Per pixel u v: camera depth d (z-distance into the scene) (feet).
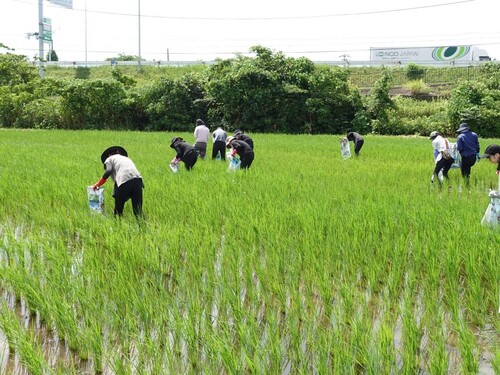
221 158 49.11
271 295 17.85
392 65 151.23
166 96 116.78
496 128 105.81
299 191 32.32
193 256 19.86
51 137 80.38
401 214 25.72
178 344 14.17
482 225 22.90
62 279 17.51
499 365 12.59
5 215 27.66
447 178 39.40
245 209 26.61
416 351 14.19
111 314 15.60
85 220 24.93
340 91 116.26
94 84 117.80
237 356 13.43
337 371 12.32
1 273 18.43
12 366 13.65
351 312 16.22
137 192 26.61
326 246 21.20
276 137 87.97
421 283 18.76
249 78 112.88
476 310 16.42
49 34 169.68
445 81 136.05
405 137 98.99
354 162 50.01
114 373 13.03
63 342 14.79
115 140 74.84
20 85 121.49
